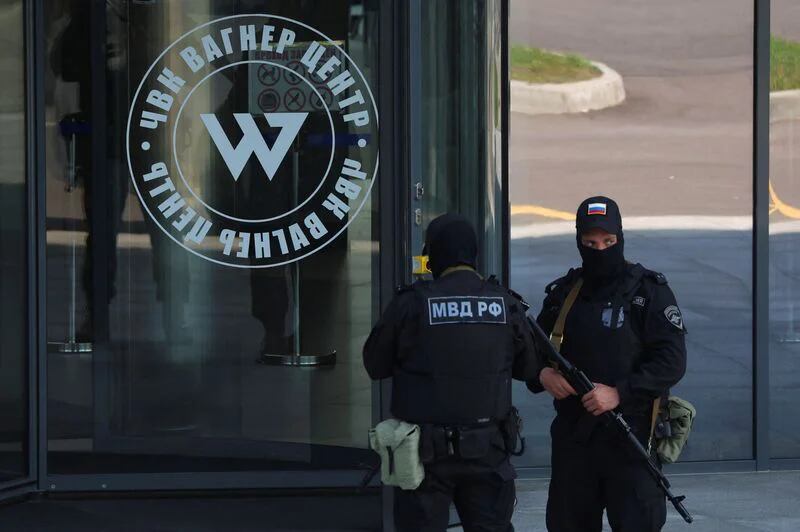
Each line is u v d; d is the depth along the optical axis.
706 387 30.02
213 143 25.55
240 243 25.67
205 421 25.84
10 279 25.22
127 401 25.78
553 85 29.44
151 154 25.61
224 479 25.70
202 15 25.38
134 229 25.72
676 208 29.75
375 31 25.05
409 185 23.47
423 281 17.22
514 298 17.44
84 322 25.64
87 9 25.39
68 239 25.56
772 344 30.05
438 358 16.72
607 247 17.05
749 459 30.06
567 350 17.38
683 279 29.89
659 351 16.89
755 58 29.55
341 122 25.30
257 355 25.81
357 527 23.55
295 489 25.69
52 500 25.27
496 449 16.97
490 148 24.62
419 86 23.33
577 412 17.28
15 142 25.22
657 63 29.53
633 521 16.88
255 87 25.39
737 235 29.83
